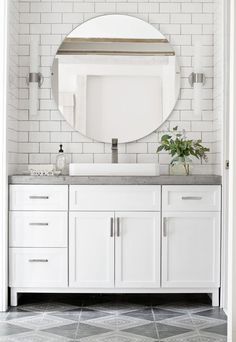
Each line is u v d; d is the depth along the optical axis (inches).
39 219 160.2
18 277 160.6
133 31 181.8
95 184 160.1
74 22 181.6
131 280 160.9
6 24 159.0
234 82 127.6
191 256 161.0
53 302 169.3
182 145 170.6
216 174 173.6
